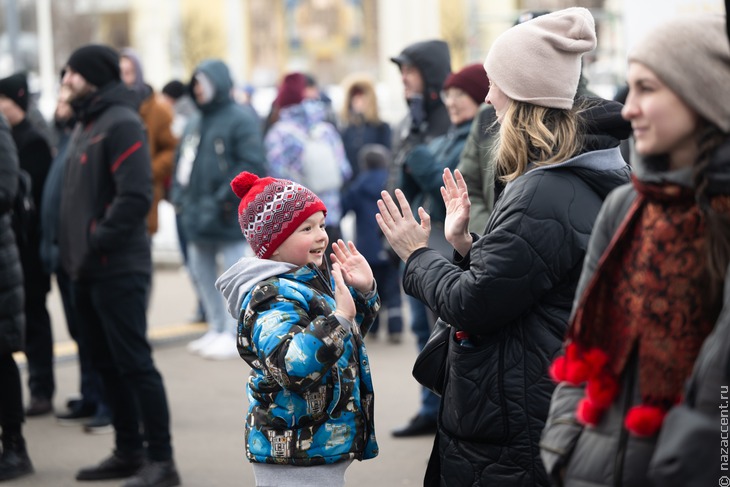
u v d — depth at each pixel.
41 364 8.54
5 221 6.53
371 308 4.19
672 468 2.57
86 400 8.27
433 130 7.50
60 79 7.20
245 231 4.10
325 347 3.73
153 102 10.98
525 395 3.73
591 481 2.86
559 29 3.81
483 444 3.84
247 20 52.00
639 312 2.81
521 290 3.64
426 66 7.43
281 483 3.96
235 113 9.88
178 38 49.94
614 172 3.76
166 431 6.52
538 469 3.72
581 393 3.00
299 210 4.02
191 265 10.48
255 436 3.99
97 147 6.58
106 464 6.78
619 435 2.84
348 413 3.96
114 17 53.44
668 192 2.75
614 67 15.45
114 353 6.47
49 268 8.13
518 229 3.64
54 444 7.66
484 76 6.78
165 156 10.95
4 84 8.37
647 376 2.79
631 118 2.79
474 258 3.70
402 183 7.36
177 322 12.42
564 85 3.78
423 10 48.78
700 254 2.73
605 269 2.90
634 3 8.66
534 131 3.76
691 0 8.38
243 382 9.38
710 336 2.63
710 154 2.65
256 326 3.87
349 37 51.06
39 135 8.54
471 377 3.81
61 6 44.38
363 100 13.73
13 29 22.58
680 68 2.66
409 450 7.25
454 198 4.06
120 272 6.43
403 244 4.04
